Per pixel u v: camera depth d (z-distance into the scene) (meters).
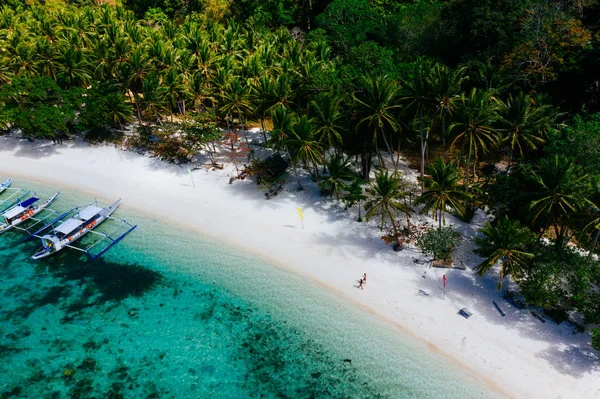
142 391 34.47
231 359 36.81
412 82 48.53
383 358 36.19
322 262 45.69
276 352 37.25
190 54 72.81
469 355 35.94
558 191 38.62
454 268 43.56
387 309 40.25
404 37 73.75
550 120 48.31
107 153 65.94
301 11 97.06
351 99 52.34
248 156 61.34
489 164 58.81
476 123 44.59
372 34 79.69
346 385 34.47
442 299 40.72
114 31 80.00
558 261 38.25
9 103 65.19
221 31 88.19
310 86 57.81
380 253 46.16
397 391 33.84
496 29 59.56
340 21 81.56
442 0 77.50
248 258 46.75
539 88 58.03
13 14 95.81
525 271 39.16
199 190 57.69
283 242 48.53
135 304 42.06
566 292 37.19
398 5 83.62
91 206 52.41
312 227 50.34
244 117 73.06
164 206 55.12
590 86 56.38
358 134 52.72
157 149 64.81
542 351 35.75
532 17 58.56
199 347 37.88
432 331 38.00
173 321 40.25
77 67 72.19
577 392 32.78
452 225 49.09
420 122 50.66
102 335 39.03
